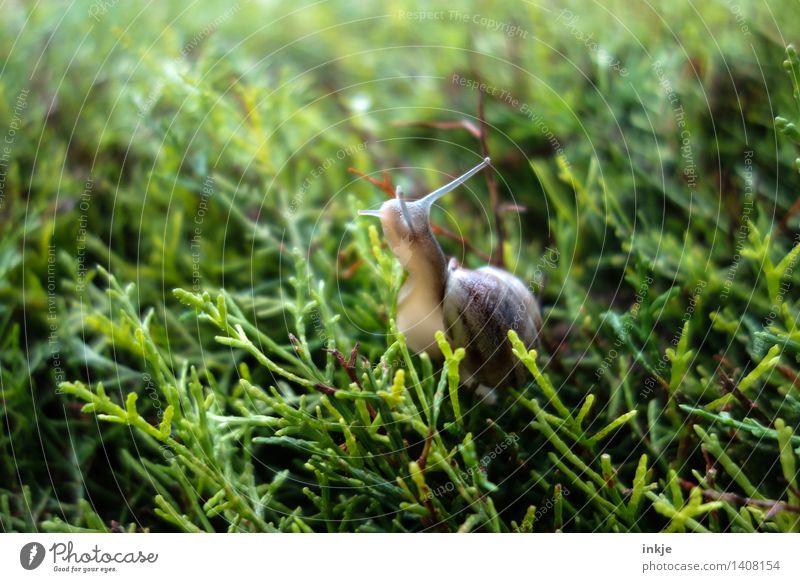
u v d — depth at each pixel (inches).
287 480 15.5
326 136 18.3
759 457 15.0
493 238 17.2
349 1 20.9
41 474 15.5
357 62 19.7
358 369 15.4
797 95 15.5
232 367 16.0
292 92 18.6
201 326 16.4
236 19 19.9
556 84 18.6
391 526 14.9
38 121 18.0
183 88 17.6
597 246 17.1
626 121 18.1
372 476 14.7
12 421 15.7
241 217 17.0
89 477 15.6
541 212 17.7
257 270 17.0
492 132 18.4
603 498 14.8
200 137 17.8
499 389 15.4
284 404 14.7
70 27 18.8
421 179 18.2
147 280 16.8
